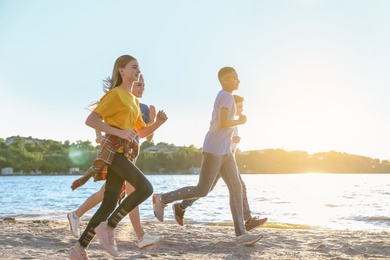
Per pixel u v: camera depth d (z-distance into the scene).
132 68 4.28
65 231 7.20
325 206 18.55
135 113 4.26
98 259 4.87
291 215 14.38
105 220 4.12
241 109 6.53
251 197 26.91
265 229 8.41
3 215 14.16
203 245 5.86
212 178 5.73
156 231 7.37
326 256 5.27
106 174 4.18
